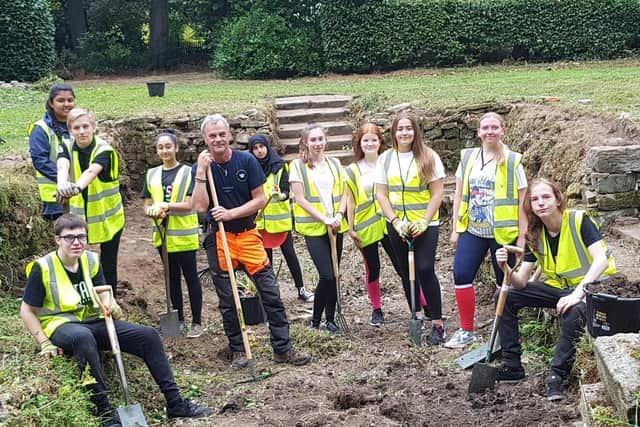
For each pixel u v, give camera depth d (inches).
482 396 216.5
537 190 213.3
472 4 788.6
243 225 256.1
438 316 276.7
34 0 776.3
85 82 842.2
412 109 502.0
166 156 292.4
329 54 797.2
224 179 253.4
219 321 307.1
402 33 788.6
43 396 188.9
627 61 761.6
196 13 940.0
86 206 257.6
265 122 499.2
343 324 294.5
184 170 290.4
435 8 785.6
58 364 203.0
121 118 494.3
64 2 1015.6
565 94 483.8
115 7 1003.3
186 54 989.8
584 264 214.7
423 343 275.7
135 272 347.3
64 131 260.2
